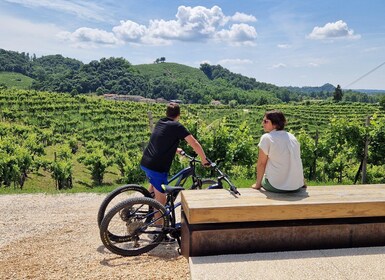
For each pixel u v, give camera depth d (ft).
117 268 11.48
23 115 203.10
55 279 10.74
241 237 11.13
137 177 71.46
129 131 194.90
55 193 26.63
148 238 13.96
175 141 13.97
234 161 40.86
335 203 11.23
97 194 26.04
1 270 11.68
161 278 10.34
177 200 20.62
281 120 12.56
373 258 10.80
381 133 37.04
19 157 69.31
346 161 48.57
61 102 254.47
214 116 302.86
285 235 11.33
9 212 21.22
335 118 40.37
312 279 9.56
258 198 11.68
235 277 9.62
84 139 165.17
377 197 11.89
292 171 12.24
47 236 16.08
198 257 10.85
